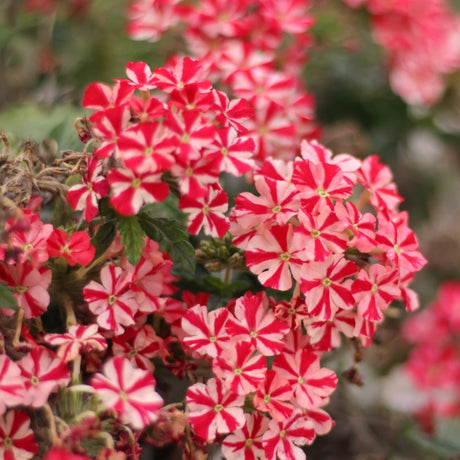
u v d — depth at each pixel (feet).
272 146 2.18
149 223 1.97
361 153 2.51
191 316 1.95
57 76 2.43
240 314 1.95
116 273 1.95
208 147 1.92
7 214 1.90
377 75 2.56
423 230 3.19
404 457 2.47
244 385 1.92
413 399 2.76
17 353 1.89
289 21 2.30
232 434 1.94
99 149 1.92
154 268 1.98
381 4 2.51
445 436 2.58
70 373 1.92
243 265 2.01
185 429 1.95
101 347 1.91
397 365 3.00
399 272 1.97
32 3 2.51
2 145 2.10
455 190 3.19
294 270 1.95
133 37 2.28
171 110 1.93
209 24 2.26
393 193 2.05
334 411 2.40
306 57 2.43
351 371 2.07
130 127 1.91
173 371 2.01
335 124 2.54
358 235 1.94
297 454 1.95
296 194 1.96
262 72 2.19
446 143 2.86
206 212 1.94
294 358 1.97
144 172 1.90
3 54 2.53
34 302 1.93
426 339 3.02
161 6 2.28
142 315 1.99
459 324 3.01
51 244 1.93
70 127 2.18
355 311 2.03
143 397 1.88
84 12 2.43
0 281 1.92
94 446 1.89
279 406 1.94
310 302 1.94
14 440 1.88
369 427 2.48
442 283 3.23
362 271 1.95
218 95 1.97
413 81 2.57
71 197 1.94
